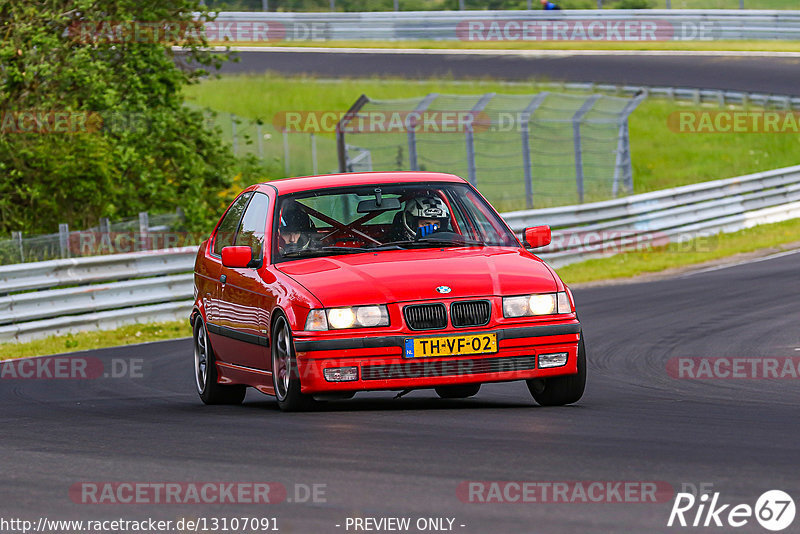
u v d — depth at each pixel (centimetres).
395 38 15725
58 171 7506
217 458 2134
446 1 16725
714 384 3275
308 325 2597
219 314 3181
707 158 12962
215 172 8631
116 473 2047
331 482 1861
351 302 2597
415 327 2584
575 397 2753
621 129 10369
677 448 2078
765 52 14925
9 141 7662
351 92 13662
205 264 3394
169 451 2252
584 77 13862
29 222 7856
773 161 12875
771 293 5741
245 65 14912
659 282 6631
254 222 3116
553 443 2147
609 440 2177
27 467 2164
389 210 2988
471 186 3130
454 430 2331
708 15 15562
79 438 2522
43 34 7669
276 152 12094
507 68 14325
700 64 14575
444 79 13850
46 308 5606
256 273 2930
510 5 16612
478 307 2614
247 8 16288
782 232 8844
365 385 2570
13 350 5188
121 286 5962
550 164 11862
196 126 8531
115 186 8025
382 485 1820
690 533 1502
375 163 12119
